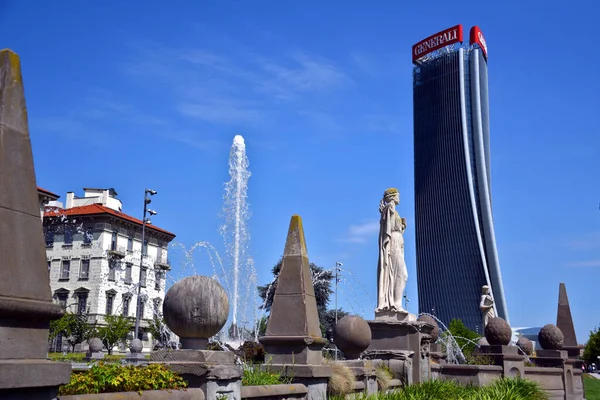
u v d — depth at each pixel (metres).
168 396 8.38
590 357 90.31
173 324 9.73
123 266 79.12
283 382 12.27
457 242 169.75
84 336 67.94
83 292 75.44
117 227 79.00
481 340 33.41
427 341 21.23
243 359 17.20
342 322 16.66
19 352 6.28
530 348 33.59
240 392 9.94
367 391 15.04
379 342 20.30
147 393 8.11
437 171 176.88
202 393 9.08
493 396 16.64
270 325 13.12
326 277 67.56
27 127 6.84
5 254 6.30
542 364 28.02
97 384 7.88
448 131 176.75
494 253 166.62
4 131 6.54
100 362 8.76
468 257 167.25
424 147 181.25
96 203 82.38
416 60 187.38
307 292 13.34
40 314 6.45
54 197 77.50
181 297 9.69
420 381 19.61
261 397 10.77
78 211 78.06
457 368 22.72
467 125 175.25
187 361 9.38
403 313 20.89
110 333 68.19
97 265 75.75
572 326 36.50
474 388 19.30
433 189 176.75
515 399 17.05
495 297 163.50
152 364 9.07
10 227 6.41
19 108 6.77
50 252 78.19
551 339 28.20
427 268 173.50
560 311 37.03
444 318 167.12
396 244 21.59
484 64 183.38
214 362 9.42
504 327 25.03
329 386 13.62
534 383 20.14
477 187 172.12
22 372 6.07
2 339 6.14
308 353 12.78
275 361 12.90
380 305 21.23
